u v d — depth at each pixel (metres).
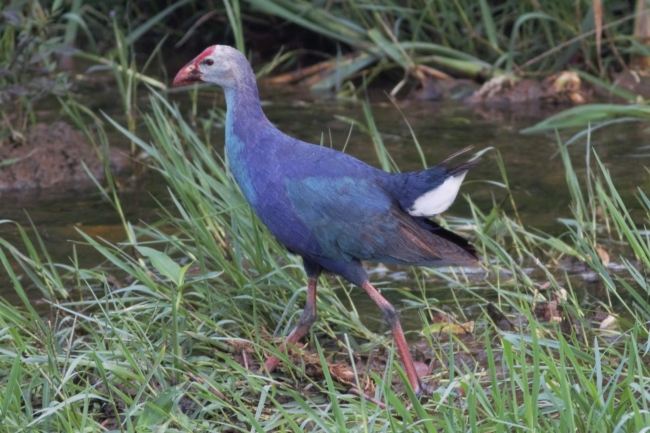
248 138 8.09
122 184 13.18
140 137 14.63
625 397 6.05
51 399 6.88
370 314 9.26
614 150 13.76
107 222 11.66
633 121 15.32
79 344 8.09
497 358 8.04
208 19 20.38
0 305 7.91
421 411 6.03
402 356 7.60
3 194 12.82
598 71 16.84
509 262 9.30
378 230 7.69
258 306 8.59
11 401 6.66
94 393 6.94
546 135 14.67
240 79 8.13
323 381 7.71
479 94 16.66
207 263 9.65
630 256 10.26
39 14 15.09
